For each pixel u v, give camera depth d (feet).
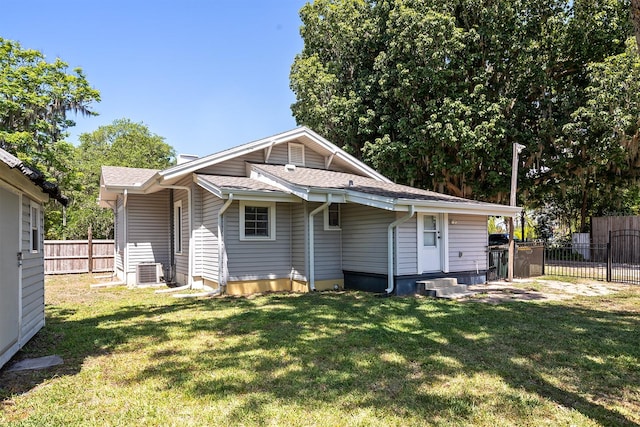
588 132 49.01
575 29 50.01
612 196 67.97
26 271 17.06
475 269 36.50
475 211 34.53
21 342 16.08
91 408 11.12
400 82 50.44
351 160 42.37
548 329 19.75
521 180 54.54
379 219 32.04
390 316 22.80
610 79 44.39
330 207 35.22
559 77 55.72
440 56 48.47
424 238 33.06
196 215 35.12
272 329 19.90
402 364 14.66
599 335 18.63
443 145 50.67
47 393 12.16
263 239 33.17
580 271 47.57
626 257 60.70
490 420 10.39
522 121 53.72
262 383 12.87
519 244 44.78
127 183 42.27
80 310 25.89
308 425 10.11
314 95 57.88
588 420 10.41
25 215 16.99
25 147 52.13
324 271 34.37
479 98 49.14
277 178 32.24
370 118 54.54
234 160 36.35
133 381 13.14
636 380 13.23
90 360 15.39
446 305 26.20
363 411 10.87
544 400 11.62
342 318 22.30
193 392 12.17
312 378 13.30
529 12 51.29
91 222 79.20
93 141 126.82
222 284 31.07
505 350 16.35
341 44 60.18
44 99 52.54
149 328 20.38
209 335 18.92
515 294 31.32
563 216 87.40
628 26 48.70
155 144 119.34
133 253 43.14
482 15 50.19
